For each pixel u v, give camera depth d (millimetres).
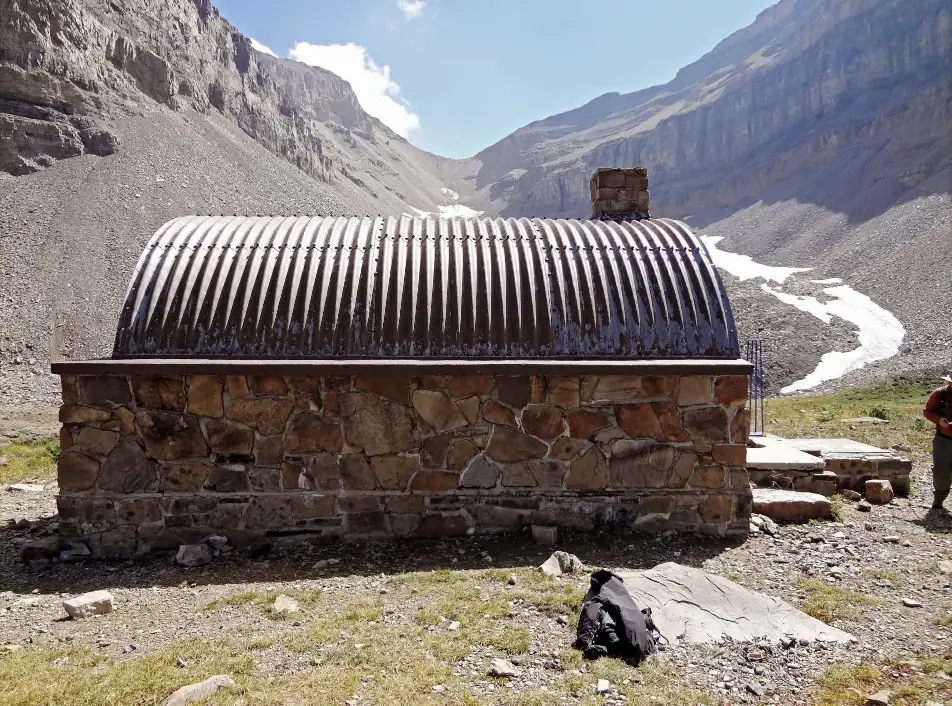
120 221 60031
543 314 7727
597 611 4883
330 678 4293
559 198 176875
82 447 7121
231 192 79375
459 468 7383
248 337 7387
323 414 7262
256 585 6180
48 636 5160
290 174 103438
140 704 4051
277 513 7266
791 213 101312
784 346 55688
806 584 5996
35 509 9398
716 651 4688
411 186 199875
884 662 4566
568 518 7461
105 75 83062
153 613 5578
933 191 81250
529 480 7426
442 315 7613
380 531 7340
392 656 4602
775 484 9125
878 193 91250
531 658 4582
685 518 7508
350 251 8109
